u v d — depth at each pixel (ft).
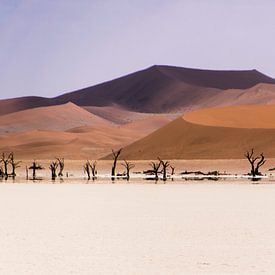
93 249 116.98
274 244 122.93
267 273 93.40
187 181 457.68
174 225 156.66
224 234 137.90
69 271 94.99
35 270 95.81
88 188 352.28
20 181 469.16
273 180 473.67
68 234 138.82
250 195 280.10
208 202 237.45
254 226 153.58
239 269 96.68
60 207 216.33
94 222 164.76
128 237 133.49
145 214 188.24
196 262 103.04
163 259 105.91
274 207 212.23
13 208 212.23
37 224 159.94
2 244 123.24
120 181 464.65
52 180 492.95
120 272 94.32
